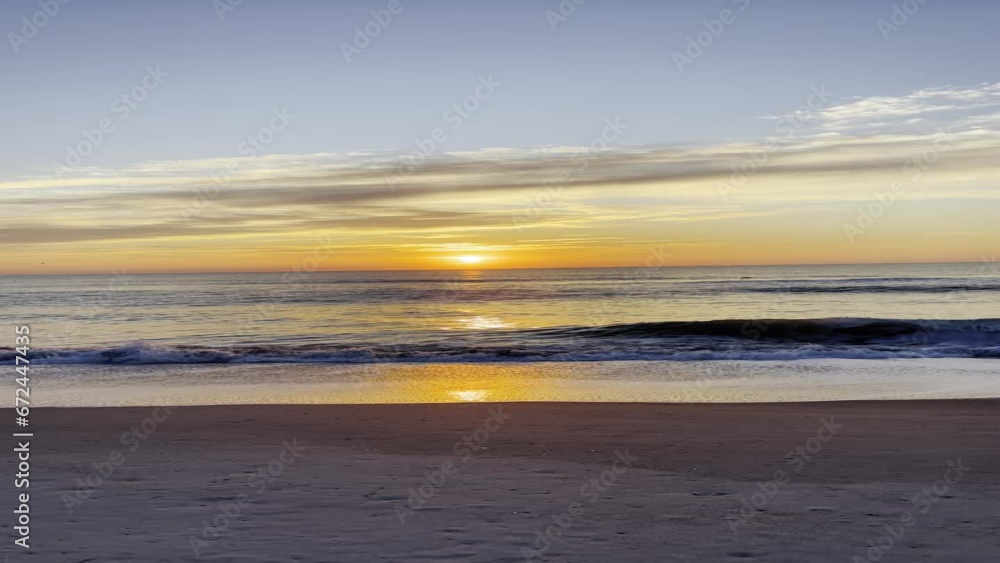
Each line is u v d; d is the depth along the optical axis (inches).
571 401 605.9
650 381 723.4
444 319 1755.7
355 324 1640.0
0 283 4756.4
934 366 812.0
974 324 1177.4
